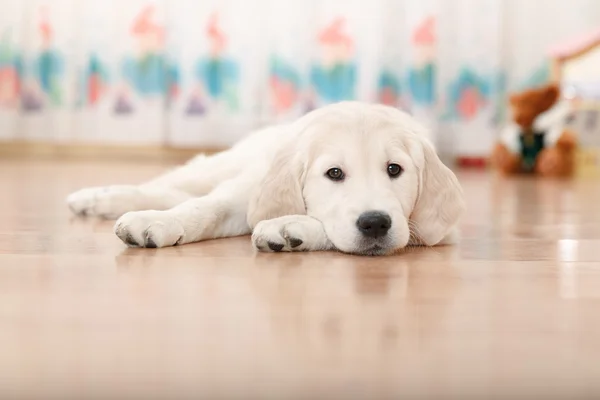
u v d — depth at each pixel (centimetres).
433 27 473
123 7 460
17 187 284
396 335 85
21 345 79
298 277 120
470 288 114
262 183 157
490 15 476
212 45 466
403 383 69
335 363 74
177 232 149
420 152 155
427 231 158
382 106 167
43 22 456
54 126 465
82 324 88
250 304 100
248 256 140
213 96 470
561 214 237
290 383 68
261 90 473
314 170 152
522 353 79
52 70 460
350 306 100
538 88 427
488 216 229
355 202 145
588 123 443
